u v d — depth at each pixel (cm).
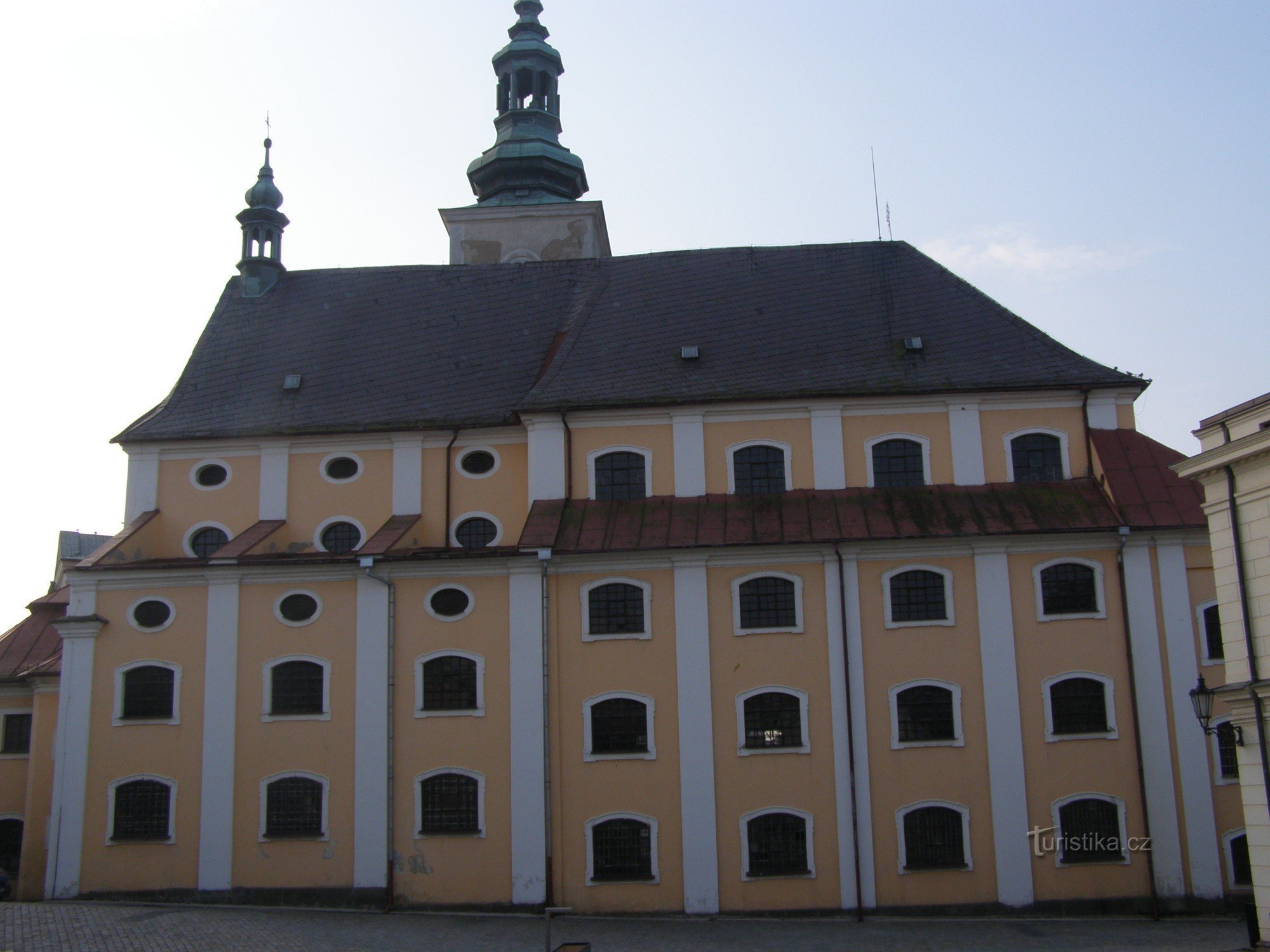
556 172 4850
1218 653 3091
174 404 3731
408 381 3759
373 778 3136
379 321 4019
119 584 3309
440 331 3962
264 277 4203
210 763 3186
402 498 3534
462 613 3206
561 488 3375
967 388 3372
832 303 3756
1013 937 2747
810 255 3959
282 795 3169
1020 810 3023
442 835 3086
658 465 3400
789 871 3033
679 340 3662
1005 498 3281
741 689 3123
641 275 3959
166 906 3072
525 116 4894
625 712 3133
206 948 2522
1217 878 2966
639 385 3481
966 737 3073
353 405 3675
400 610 3228
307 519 3553
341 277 4216
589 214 4659
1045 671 3100
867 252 3944
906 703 3109
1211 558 3134
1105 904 2972
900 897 2995
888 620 3145
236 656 3244
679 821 3059
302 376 3806
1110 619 3120
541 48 4909
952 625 3131
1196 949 2517
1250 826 2311
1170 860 2983
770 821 3059
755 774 3078
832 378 3456
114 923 2781
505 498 3519
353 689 3198
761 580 3192
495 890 3047
